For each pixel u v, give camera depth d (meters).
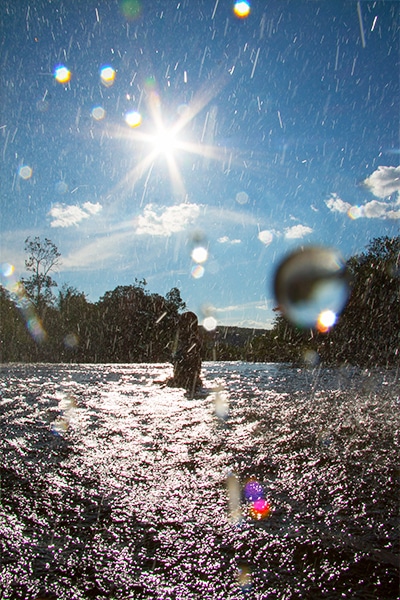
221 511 3.14
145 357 37.34
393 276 20.56
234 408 7.12
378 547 2.66
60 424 5.84
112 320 37.66
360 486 3.61
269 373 13.76
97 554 2.57
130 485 3.61
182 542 2.71
